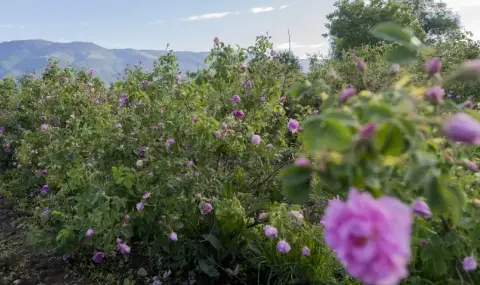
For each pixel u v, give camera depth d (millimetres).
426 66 1409
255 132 3479
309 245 2441
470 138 989
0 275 2818
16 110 5531
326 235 913
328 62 7215
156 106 3248
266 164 3008
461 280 1763
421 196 1511
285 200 3213
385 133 1004
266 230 2256
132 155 3045
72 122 3795
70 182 2908
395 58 1364
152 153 2975
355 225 823
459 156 1595
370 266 824
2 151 5043
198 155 2889
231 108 3402
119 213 2602
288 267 2453
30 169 4207
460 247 1714
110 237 2572
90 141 3328
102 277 2746
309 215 2988
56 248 2824
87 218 2648
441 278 1945
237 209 2510
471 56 8195
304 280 2426
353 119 1052
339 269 2389
